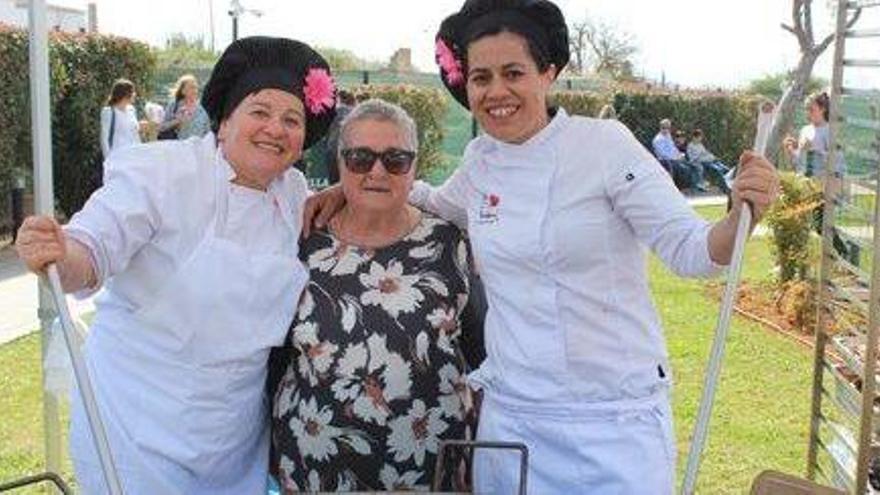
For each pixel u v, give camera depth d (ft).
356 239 10.03
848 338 11.83
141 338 9.50
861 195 11.24
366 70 69.21
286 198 10.05
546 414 9.21
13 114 42.45
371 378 9.67
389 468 9.82
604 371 9.09
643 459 9.11
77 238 8.76
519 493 8.96
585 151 9.03
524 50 9.00
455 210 10.16
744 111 91.04
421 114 64.28
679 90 92.32
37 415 20.77
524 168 9.21
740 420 21.08
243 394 9.77
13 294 32.48
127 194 9.15
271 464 10.52
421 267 9.95
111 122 41.37
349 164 9.76
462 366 10.00
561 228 8.93
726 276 8.18
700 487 17.47
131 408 9.50
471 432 10.02
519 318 9.24
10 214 43.21
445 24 9.67
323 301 9.78
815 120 33.45
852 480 11.07
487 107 9.14
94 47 49.47
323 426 9.75
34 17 12.97
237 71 9.75
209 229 9.42
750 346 27.71
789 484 9.14
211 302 9.34
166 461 9.52
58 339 12.66
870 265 10.28
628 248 9.14
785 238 32.94
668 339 28.27
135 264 9.37
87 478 9.75
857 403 11.10
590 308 9.03
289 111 9.66
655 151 78.28
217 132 9.95
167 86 64.28
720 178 79.30
